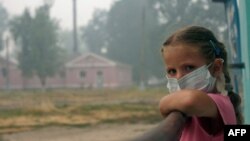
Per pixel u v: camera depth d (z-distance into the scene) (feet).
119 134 74.38
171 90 3.15
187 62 3.04
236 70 9.23
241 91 9.15
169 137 2.30
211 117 2.77
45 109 121.60
